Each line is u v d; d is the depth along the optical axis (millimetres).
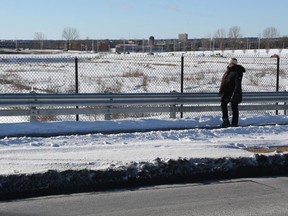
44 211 6332
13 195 7180
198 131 12117
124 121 13453
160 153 9383
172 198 7031
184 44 146625
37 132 12109
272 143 10914
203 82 28594
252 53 95500
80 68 45781
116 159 8797
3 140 10391
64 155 9078
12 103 12750
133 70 41188
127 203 6746
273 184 7984
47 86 24328
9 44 119438
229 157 8906
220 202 6816
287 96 15898
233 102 13344
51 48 136875
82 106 14234
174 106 14555
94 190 7547
